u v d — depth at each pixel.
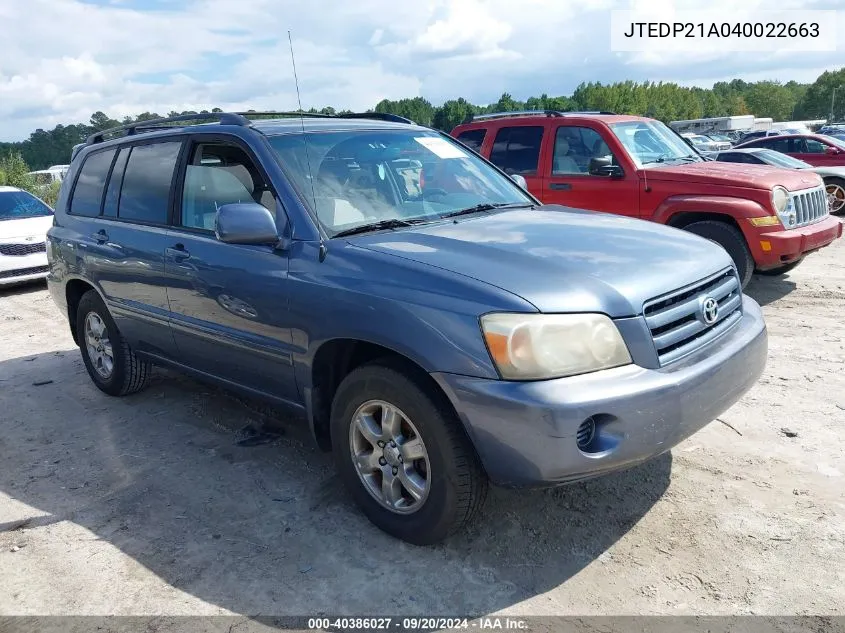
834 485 3.42
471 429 2.70
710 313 3.05
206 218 3.94
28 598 2.89
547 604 2.70
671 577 2.82
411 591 2.81
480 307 2.67
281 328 3.38
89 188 5.09
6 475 4.04
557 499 3.41
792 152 15.51
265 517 3.41
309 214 3.38
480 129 8.72
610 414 2.58
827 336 5.81
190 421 4.67
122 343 4.88
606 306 2.70
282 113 4.32
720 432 4.05
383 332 2.89
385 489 3.11
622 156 7.42
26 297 9.41
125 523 3.43
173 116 4.58
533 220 3.63
